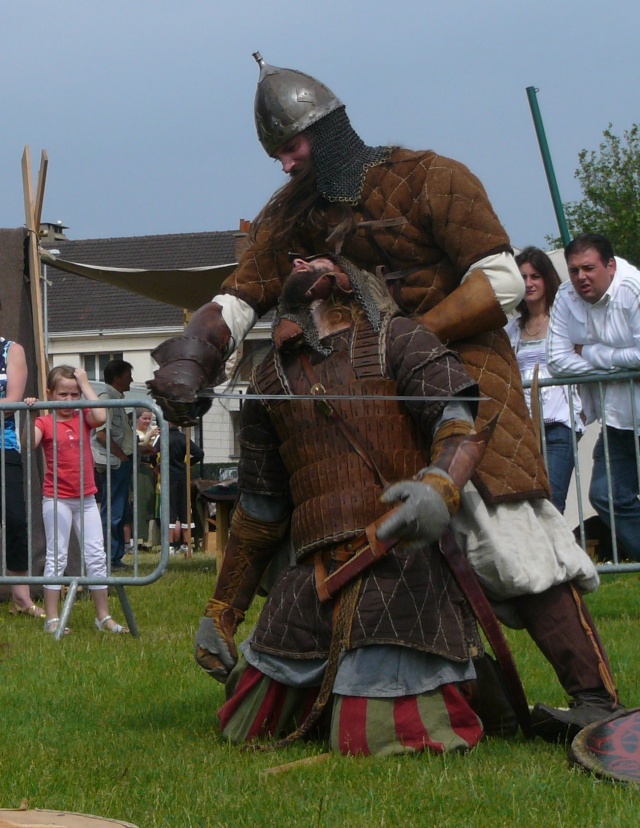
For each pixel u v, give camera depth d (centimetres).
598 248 681
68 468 736
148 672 548
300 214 414
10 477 805
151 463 1495
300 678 398
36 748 399
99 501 1099
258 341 421
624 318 684
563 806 322
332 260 401
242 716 412
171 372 385
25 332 926
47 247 4222
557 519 407
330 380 392
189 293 1167
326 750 389
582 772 354
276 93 408
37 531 828
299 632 398
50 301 4222
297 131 405
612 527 701
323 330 398
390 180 412
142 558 1320
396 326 391
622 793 332
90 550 726
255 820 312
